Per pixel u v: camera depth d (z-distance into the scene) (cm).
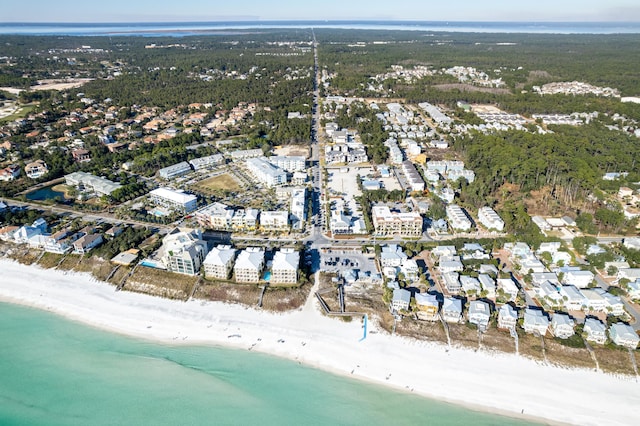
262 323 18075
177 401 14812
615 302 18050
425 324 17550
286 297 19088
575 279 19762
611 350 16125
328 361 16338
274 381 15550
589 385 15088
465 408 14475
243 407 14550
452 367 15875
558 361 15875
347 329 17638
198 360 16462
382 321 17888
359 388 15238
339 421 14050
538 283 19862
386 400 14775
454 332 17150
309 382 15500
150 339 17450
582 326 17150
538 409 14388
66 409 14588
